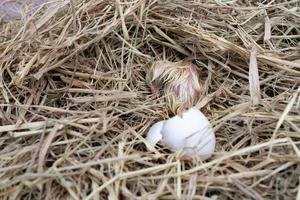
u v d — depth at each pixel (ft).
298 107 1.52
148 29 1.78
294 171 1.36
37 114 1.52
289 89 1.61
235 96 1.62
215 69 1.71
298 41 1.80
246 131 1.50
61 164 1.39
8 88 1.60
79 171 1.36
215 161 1.37
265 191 1.34
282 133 1.46
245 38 1.72
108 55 1.71
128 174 1.34
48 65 1.61
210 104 1.61
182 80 1.60
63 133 1.46
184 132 1.42
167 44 1.75
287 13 1.83
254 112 1.53
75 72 1.64
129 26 1.77
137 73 1.70
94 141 1.47
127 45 1.75
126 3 1.73
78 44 1.67
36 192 1.34
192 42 1.73
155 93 1.63
